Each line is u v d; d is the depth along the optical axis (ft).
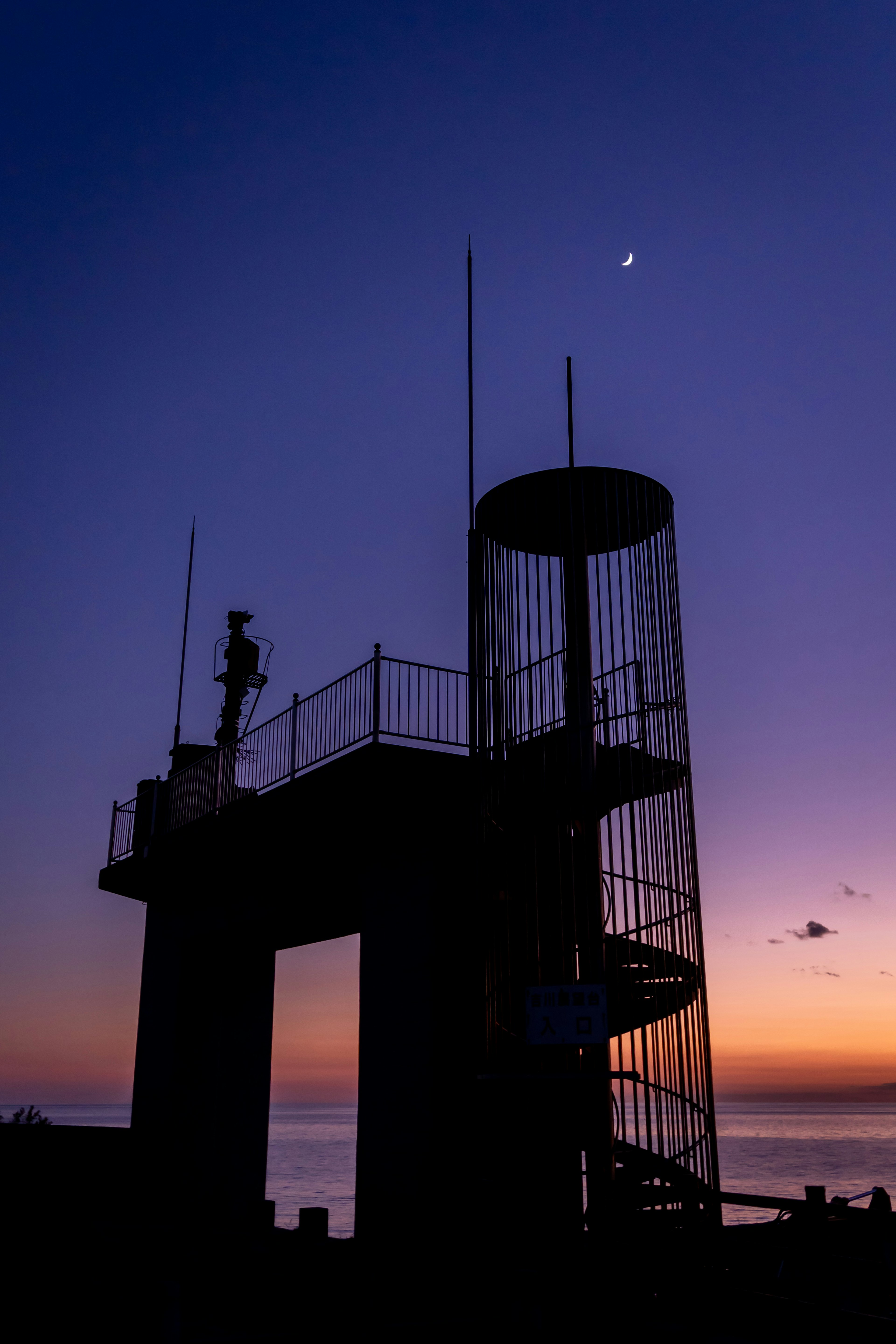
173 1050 55.26
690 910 33.71
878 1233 28.04
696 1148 31.19
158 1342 19.54
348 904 47.26
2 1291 27.43
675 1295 26.48
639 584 37.35
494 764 37.29
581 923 34.19
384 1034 38.93
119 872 57.31
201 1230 43.65
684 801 35.06
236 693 66.03
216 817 48.08
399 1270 30.68
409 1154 35.99
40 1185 51.13
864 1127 633.61
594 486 37.91
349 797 39.96
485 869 36.29
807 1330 23.29
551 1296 25.53
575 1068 33.45
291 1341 23.27
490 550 40.01
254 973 57.47
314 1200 173.06
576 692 35.65
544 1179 32.40
